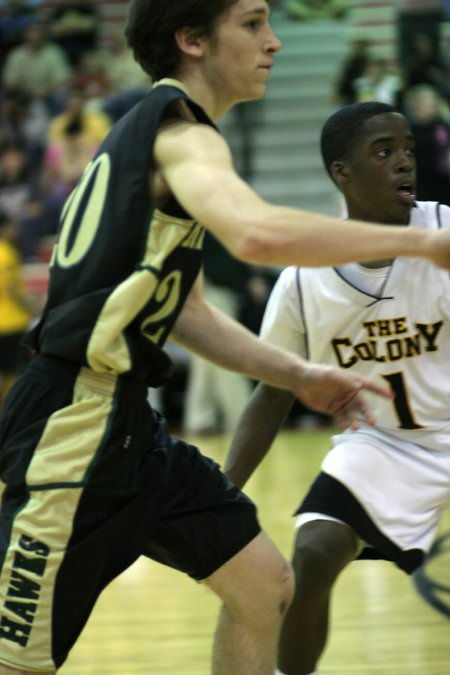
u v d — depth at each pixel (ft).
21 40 57.88
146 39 10.27
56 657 9.97
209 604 19.88
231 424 41.06
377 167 12.24
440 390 12.64
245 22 10.02
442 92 40.73
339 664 16.02
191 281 10.14
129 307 9.61
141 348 10.00
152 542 10.98
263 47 10.12
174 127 9.59
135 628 18.42
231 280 39.68
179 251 9.82
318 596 12.34
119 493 10.05
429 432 12.83
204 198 8.89
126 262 9.68
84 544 9.93
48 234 42.73
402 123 12.32
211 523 10.88
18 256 40.60
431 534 12.83
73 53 56.08
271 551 11.06
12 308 39.83
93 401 9.91
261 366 11.00
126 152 9.73
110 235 9.70
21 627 9.89
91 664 16.47
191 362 41.60
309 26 57.93
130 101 46.88
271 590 10.97
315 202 53.57
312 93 56.08
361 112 12.41
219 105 10.34
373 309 12.41
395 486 12.63
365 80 44.09
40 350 10.32
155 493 10.54
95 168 10.05
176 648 17.16
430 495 12.71
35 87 52.80
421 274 12.30
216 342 11.14
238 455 12.85
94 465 9.86
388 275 12.30
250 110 55.01
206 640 17.57
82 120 44.96
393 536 12.51
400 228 8.54
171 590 21.08
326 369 10.77
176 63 10.22
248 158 52.16
